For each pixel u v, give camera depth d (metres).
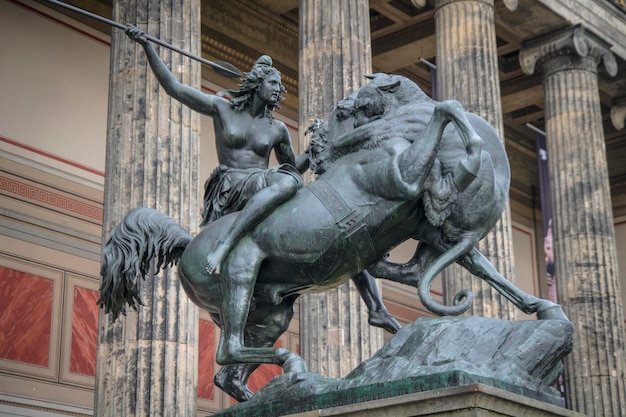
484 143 8.63
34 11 26.23
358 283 8.97
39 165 25.72
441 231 8.38
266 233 8.19
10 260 24.64
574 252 29.44
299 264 8.18
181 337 18.05
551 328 7.76
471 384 6.71
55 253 25.66
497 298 23.88
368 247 8.19
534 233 40.62
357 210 8.12
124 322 17.81
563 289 29.44
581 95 30.56
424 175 7.97
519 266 39.44
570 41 30.30
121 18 19.89
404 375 7.27
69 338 25.44
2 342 24.02
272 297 8.38
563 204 29.95
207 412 27.61
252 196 8.30
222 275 8.19
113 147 19.19
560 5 30.06
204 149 29.47
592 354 28.64
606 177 30.19
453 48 26.23
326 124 8.70
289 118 32.72
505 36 33.91
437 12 26.86
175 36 19.83
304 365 7.90
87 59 27.30
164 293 18.00
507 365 7.45
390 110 8.47
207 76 30.27
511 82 36.84
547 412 7.18
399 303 33.44
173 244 8.80
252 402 7.80
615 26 31.78
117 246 8.79
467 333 7.62
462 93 25.89
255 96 9.28
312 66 21.94
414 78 36.47
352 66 21.84
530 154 41.22
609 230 29.73
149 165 18.83
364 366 7.61
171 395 17.66
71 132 26.58
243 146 9.20
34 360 24.53
